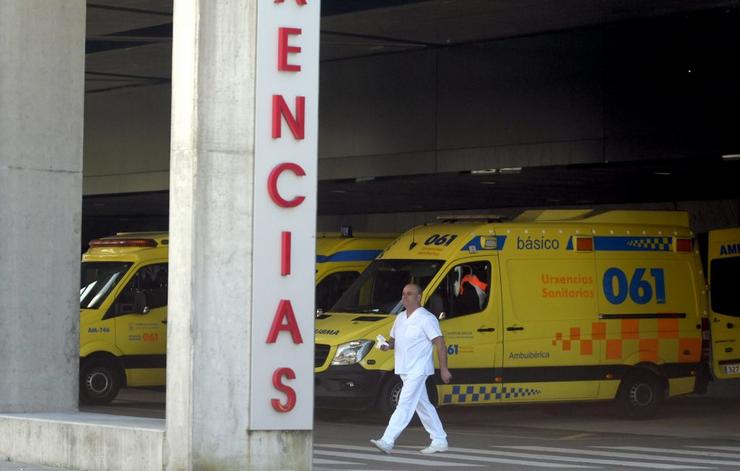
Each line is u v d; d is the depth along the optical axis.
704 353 47.69
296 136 26.69
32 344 35.12
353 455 33.41
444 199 68.69
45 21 35.38
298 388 26.69
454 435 40.78
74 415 32.31
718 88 47.81
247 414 26.36
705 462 32.75
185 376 26.05
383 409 42.25
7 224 34.84
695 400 57.97
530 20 49.66
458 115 55.38
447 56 55.75
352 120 59.44
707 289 48.41
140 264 50.66
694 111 48.44
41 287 35.28
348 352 42.09
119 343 49.66
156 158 68.75
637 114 49.91
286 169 26.62
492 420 46.91
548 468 30.70
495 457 33.34
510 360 43.72
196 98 26.06
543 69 52.59
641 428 44.22
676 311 47.09
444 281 43.19
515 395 43.78
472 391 43.00
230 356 26.23
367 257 51.09
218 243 26.22
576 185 59.78
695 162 49.47
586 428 44.03
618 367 45.75
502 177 56.50
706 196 63.03
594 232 45.75
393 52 57.47
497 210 73.50
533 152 52.88
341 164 59.94
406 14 48.75
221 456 26.11
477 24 50.56
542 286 44.50
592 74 51.12
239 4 26.38
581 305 45.06
